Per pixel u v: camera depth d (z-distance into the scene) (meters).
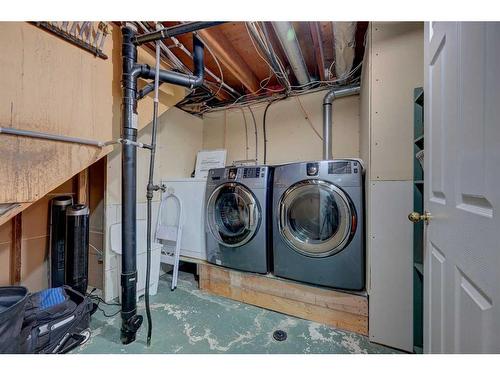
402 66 1.42
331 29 1.72
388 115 1.45
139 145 1.49
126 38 1.50
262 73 2.56
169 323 1.65
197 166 3.08
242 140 3.07
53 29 1.33
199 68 1.86
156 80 1.56
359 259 1.58
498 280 0.52
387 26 1.45
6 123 1.16
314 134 2.63
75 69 1.46
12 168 1.18
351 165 1.64
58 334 1.35
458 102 0.72
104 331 1.56
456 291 0.73
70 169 1.43
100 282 2.15
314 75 2.47
